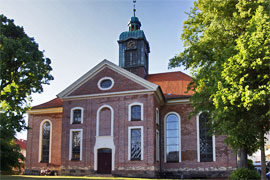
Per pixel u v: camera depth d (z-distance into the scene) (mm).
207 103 23219
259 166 48719
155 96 30172
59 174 33375
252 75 16766
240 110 17547
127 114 29703
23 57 25578
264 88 16156
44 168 34750
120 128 29578
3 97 26953
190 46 23891
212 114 22250
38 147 35719
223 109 17438
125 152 28766
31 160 35594
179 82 35938
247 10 20156
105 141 29781
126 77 30688
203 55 23000
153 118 28734
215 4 21609
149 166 27594
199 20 24688
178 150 31875
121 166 28531
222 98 16812
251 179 21250
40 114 36844
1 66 25516
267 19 17016
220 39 21500
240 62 16469
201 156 30969
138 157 28406
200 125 31734
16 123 26172
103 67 31922
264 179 18438
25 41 26844
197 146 31141
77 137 31188
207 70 22344
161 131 32719
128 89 30250
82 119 31281
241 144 19781
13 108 27000
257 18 17422
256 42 16203
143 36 38969
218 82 17562
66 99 32531
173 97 32812
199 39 23969
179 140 31922
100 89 31391
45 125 36438
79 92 32188
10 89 27359
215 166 30156
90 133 30594
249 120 17547
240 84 16656
